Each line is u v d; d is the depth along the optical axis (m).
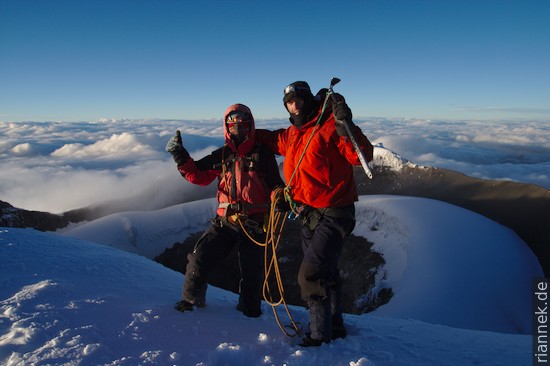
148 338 3.03
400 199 53.38
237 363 2.82
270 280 44.69
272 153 3.88
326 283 3.27
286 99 3.45
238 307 4.06
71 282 4.22
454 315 29.73
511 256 40.03
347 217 3.33
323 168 3.28
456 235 42.47
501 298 32.84
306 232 3.51
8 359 2.56
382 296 38.16
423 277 35.72
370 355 3.13
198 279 3.76
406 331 4.12
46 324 3.03
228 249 3.94
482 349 3.59
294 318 4.02
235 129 3.76
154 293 4.34
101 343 2.82
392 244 45.78
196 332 3.27
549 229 47.53
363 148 3.06
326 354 3.04
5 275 4.35
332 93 3.14
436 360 3.18
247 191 3.79
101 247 6.95
